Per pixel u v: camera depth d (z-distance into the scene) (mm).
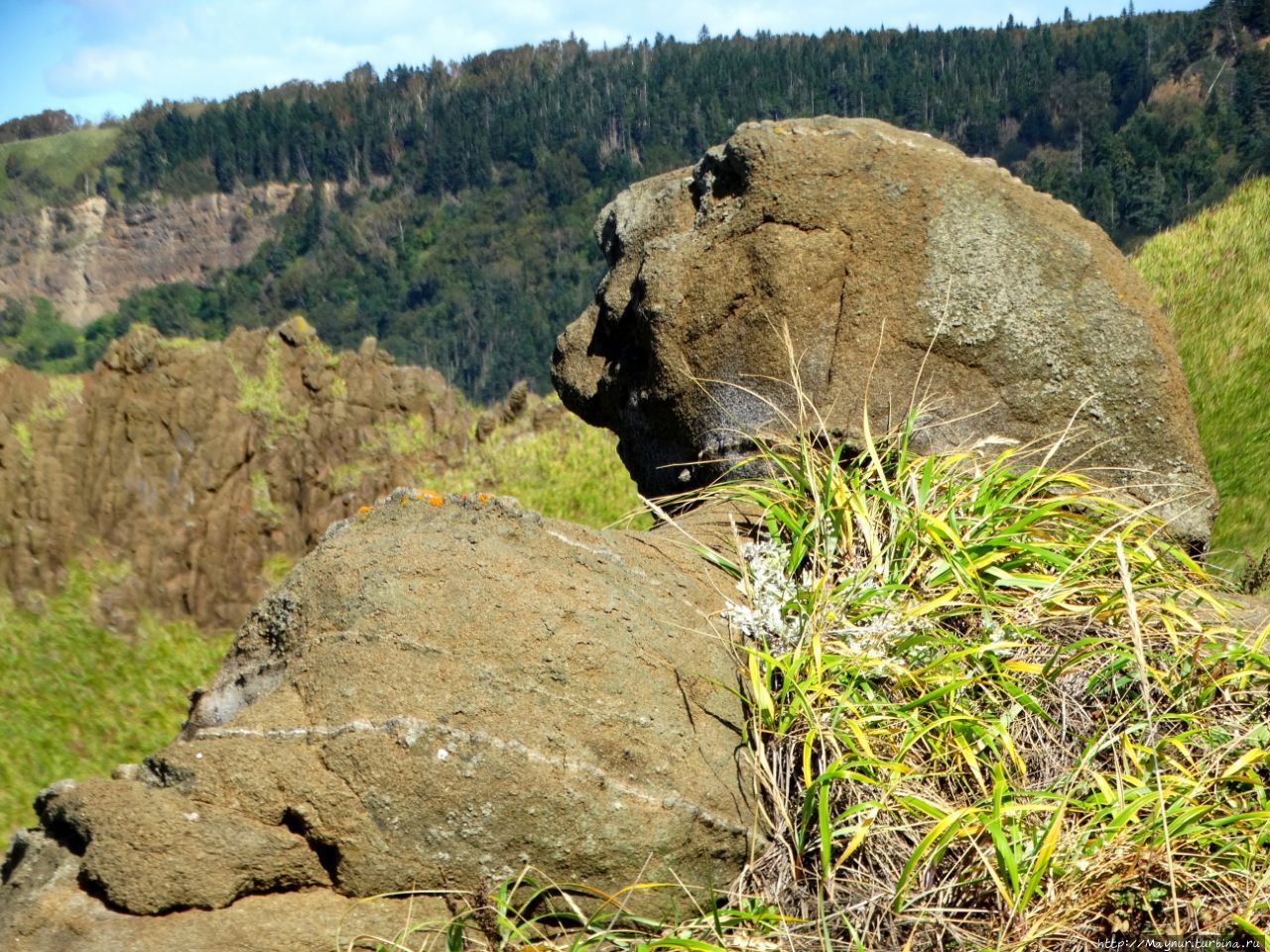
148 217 194375
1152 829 2779
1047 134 167750
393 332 159000
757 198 4410
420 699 2654
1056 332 4277
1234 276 10117
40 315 182125
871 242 4309
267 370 9836
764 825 2969
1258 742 3111
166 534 8539
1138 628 3105
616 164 187250
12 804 6539
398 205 186875
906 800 2797
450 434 10656
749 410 4344
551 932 2693
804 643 3271
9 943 2357
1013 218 4355
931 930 2713
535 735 2691
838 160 4379
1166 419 4359
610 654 2887
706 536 3855
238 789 2531
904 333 4242
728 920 2756
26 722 7188
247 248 191125
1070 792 2834
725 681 3139
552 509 9703
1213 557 7062
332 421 9805
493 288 163500
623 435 5074
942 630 3402
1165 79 145875
